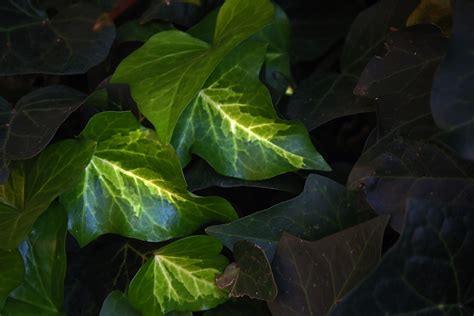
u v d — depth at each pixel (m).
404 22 0.46
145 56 0.46
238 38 0.43
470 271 0.38
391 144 0.41
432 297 0.37
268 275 0.41
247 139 0.44
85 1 0.49
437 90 0.37
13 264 0.42
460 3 0.38
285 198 0.46
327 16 0.53
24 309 0.43
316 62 0.53
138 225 0.44
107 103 0.46
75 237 0.44
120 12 0.47
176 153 0.44
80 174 0.42
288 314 0.41
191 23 0.50
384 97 0.43
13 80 0.49
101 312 0.43
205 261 0.43
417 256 0.37
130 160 0.44
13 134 0.43
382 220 0.39
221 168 0.44
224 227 0.42
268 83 0.48
